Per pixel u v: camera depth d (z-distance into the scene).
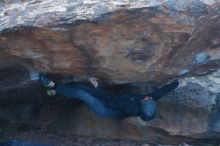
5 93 7.08
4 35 5.50
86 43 5.52
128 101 6.64
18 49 5.75
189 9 5.21
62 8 5.32
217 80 7.63
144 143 7.80
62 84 6.50
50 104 7.86
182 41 5.50
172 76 6.20
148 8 5.11
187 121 7.46
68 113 7.96
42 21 5.29
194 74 6.28
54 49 5.68
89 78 6.32
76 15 5.20
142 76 6.17
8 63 6.25
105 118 7.75
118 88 6.94
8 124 7.96
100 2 5.25
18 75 6.53
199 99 7.39
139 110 6.62
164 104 7.47
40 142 7.82
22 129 8.09
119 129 7.77
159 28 5.32
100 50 5.62
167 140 7.72
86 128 7.89
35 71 6.28
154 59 5.77
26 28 5.36
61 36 5.43
